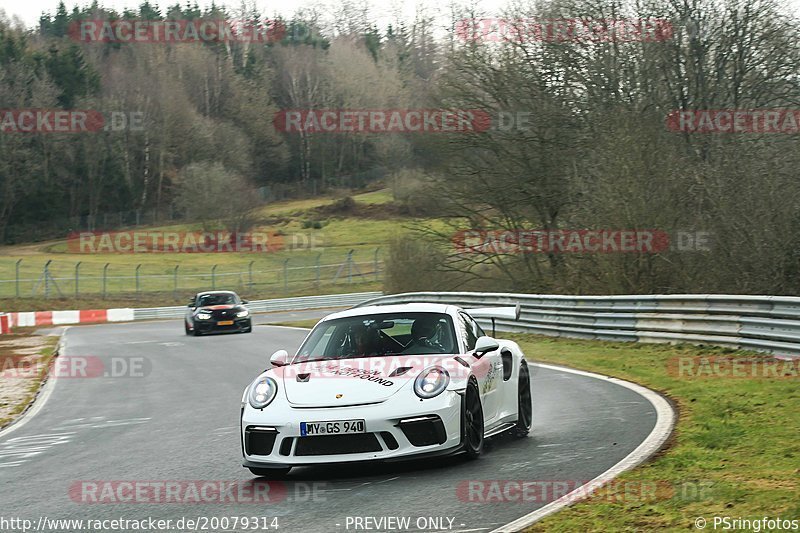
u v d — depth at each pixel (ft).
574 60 362.12
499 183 360.69
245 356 259.80
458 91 366.02
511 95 359.05
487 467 84.58
